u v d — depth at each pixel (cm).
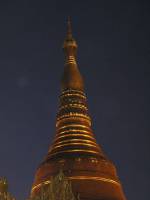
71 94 9544
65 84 9700
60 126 9244
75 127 9100
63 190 6575
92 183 8156
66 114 9306
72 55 10162
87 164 8381
